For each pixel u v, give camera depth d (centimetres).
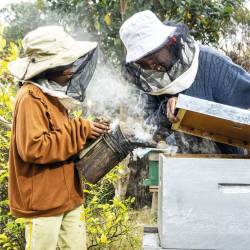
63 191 245
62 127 236
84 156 245
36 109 234
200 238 190
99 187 366
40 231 242
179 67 229
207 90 238
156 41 224
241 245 190
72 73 239
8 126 305
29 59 242
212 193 189
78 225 261
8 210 329
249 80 234
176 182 189
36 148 228
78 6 580
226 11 597
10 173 248
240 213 189
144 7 539
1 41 330
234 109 179
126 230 351
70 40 245
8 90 315
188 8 564
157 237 223
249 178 187
